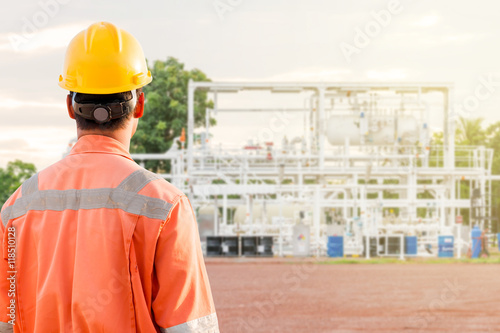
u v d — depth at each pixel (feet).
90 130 6.89
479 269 60.64
